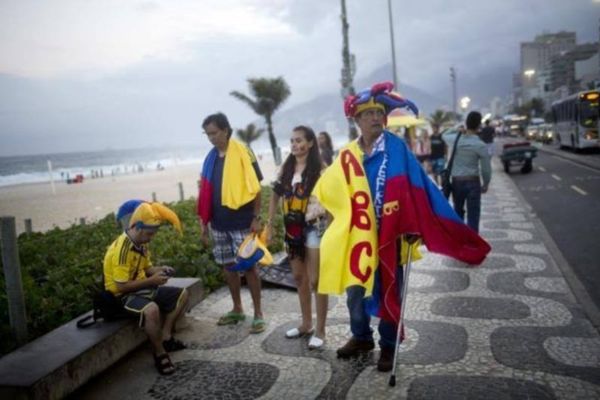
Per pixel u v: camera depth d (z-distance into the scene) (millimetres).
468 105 28031
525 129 56000
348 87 17891
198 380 3773
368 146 3637
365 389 3467
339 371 3764
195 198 14258
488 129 17312
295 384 3611
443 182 7180
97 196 26328
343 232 3479
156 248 6895
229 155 4625
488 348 3975
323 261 3527
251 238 4594
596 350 3848
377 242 3496
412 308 5000
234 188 4547
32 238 9156
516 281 5703
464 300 5148
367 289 3387
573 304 4875
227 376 3807
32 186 39844
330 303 5320
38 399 3184
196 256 6723
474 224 7051
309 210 4133
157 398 3545
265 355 4137
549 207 11141
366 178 3529
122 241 4027
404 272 3822
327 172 3639
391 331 3652
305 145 4133
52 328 4715
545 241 7660
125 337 4105
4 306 4855
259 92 34750
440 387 3422
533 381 3422
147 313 3895
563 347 3924
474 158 6941
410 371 3678
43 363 3422
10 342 4320
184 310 4656
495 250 7238
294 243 4215
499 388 3359
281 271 6098
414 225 3430
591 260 6656
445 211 3469
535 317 4582
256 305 4668
